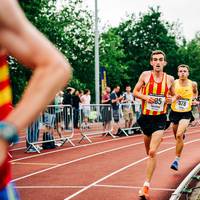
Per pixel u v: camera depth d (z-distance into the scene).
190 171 8.19
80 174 7.96
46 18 30.98
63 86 1.17
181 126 8.05
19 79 25.58
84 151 11.39
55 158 10.10
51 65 1.14
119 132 15.88
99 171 8.27
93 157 10.24
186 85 8.59
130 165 8.96
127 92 16.91
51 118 11.87
